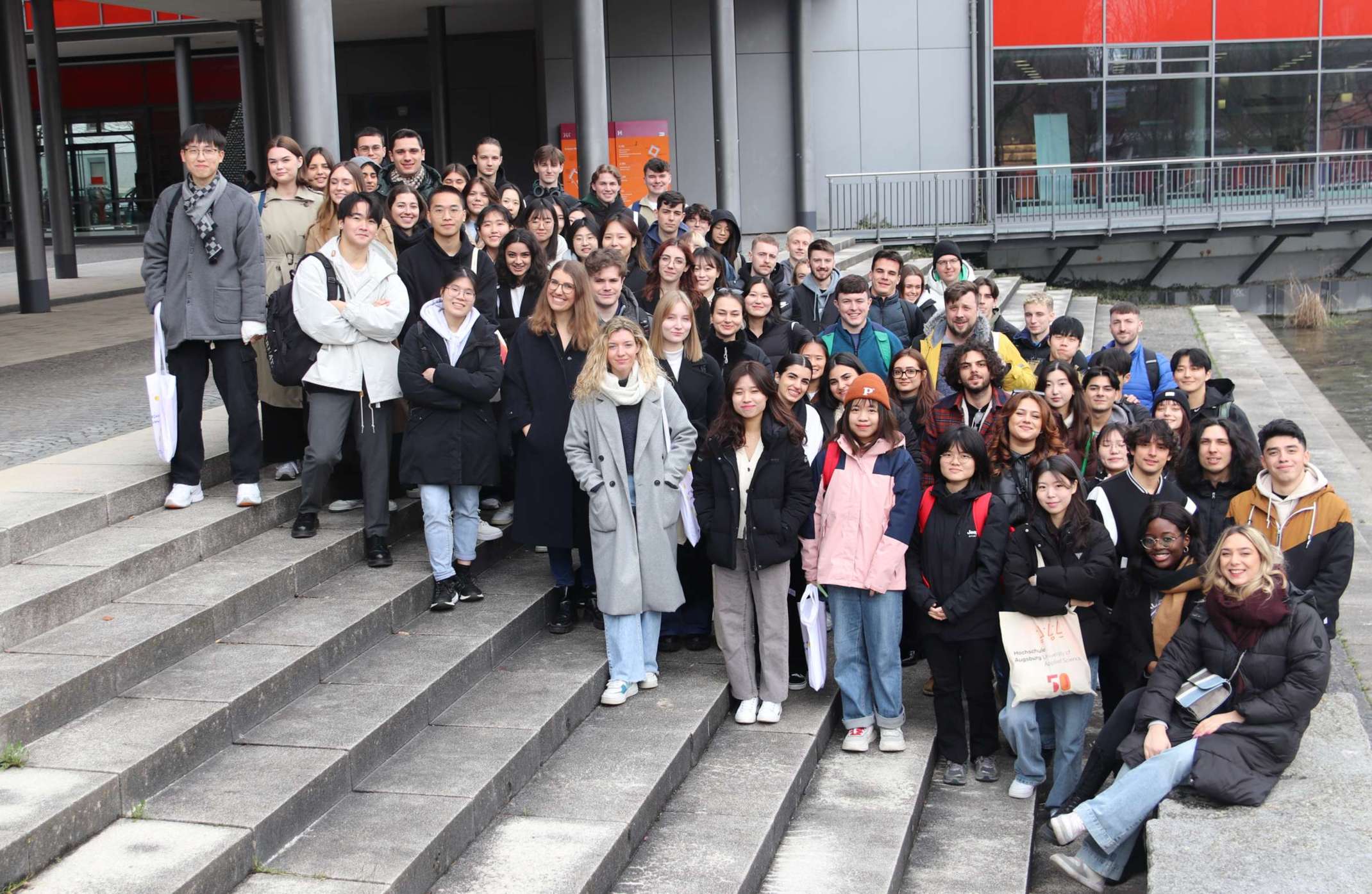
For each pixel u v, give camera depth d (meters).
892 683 6.39
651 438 6.26
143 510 6.53
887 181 24.69
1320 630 5.50
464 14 24.89
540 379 6.60
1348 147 26.52
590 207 9.75
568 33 22.58
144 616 5.45
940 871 5.51
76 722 4.75
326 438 6.51
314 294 6.34
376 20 25.14
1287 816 5.27
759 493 6.29
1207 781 5.41
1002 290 21.17
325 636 5.67
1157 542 5.98
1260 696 5.51
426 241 6.98
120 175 33.84
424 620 6.42
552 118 22.84
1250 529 5.56
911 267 9.71
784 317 9.08
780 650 6.42
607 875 4.73
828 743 6.62
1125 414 7.59
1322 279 27.70
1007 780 6.48
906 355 7.18
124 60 33.19
